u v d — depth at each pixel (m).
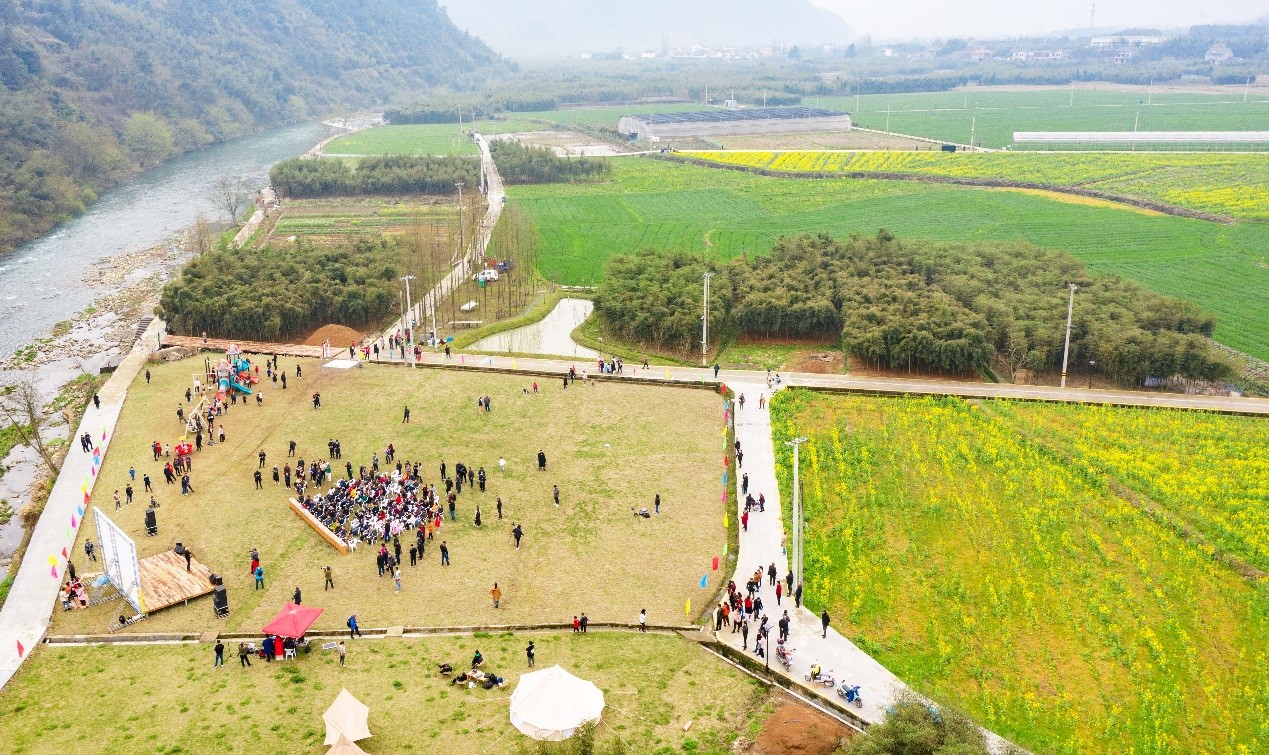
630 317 158.62
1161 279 187.00
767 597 86.31
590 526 98.69
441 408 128.38
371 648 78.00
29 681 74.31
